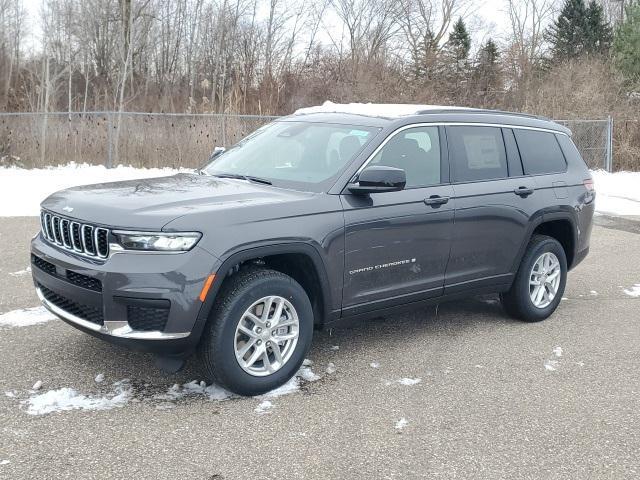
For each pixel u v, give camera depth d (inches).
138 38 1240.8
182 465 131.3
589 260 353.1
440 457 138.6
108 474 126.9
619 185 704.4
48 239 172.1
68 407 154.6
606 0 2053.4
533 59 1514.5
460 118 214.8
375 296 186.5
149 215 149.9
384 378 180.2
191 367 180.2
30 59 1364.4
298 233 164.9
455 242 203.9
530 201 226.4
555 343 215.0
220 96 847.7
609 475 133.6
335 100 1017.5
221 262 150.9
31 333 203.2
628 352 208.1
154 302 146.2
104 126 659.4
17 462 129.7
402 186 174.7
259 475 129.0
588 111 896.3
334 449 140.3
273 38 1225.4
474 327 229.6
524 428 153.3
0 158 621.3
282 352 168.7
